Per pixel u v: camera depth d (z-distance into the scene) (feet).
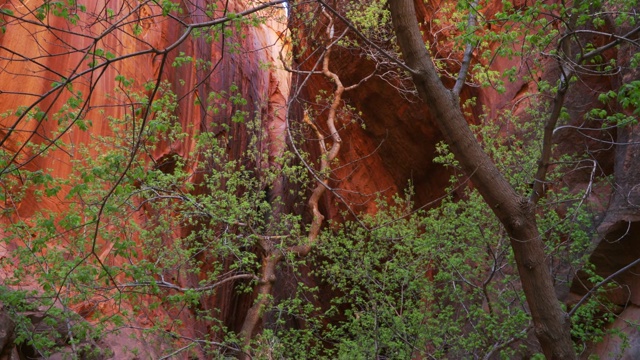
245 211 34.53
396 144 57.00
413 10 18.10
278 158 39.45
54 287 27.71
